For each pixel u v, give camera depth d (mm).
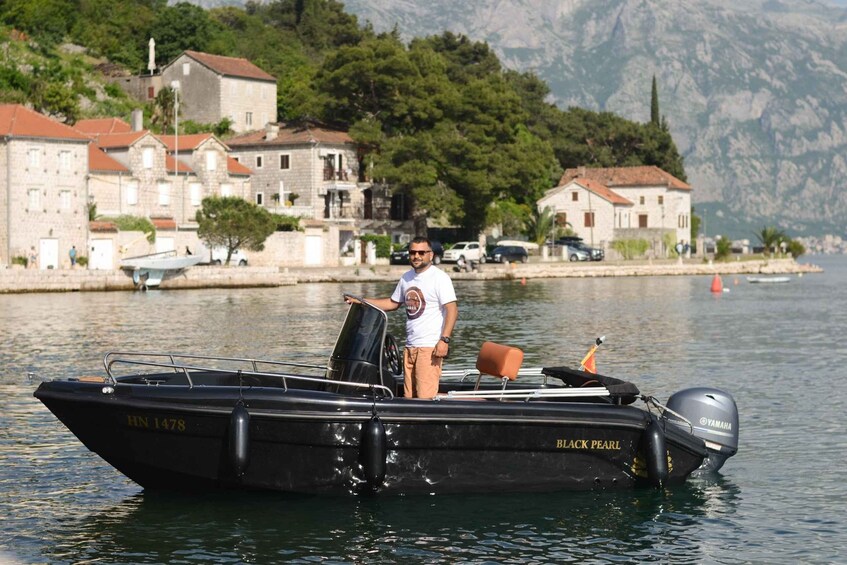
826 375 27219
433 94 103625
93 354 31062
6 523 13805
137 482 14742
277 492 14383
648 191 138875
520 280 91250
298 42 155875
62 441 18375
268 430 13961
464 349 33188
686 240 145125
